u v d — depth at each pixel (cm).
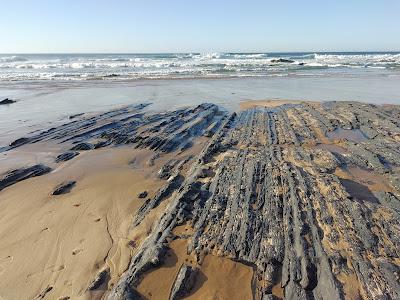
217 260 853
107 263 911
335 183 1126
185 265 839
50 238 1032
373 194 1140
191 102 2966
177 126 2114
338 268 768
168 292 780
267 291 768
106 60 8975
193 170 1402
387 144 1634
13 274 891
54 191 1309
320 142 1745
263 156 1435
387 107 2459
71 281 859
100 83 4231
